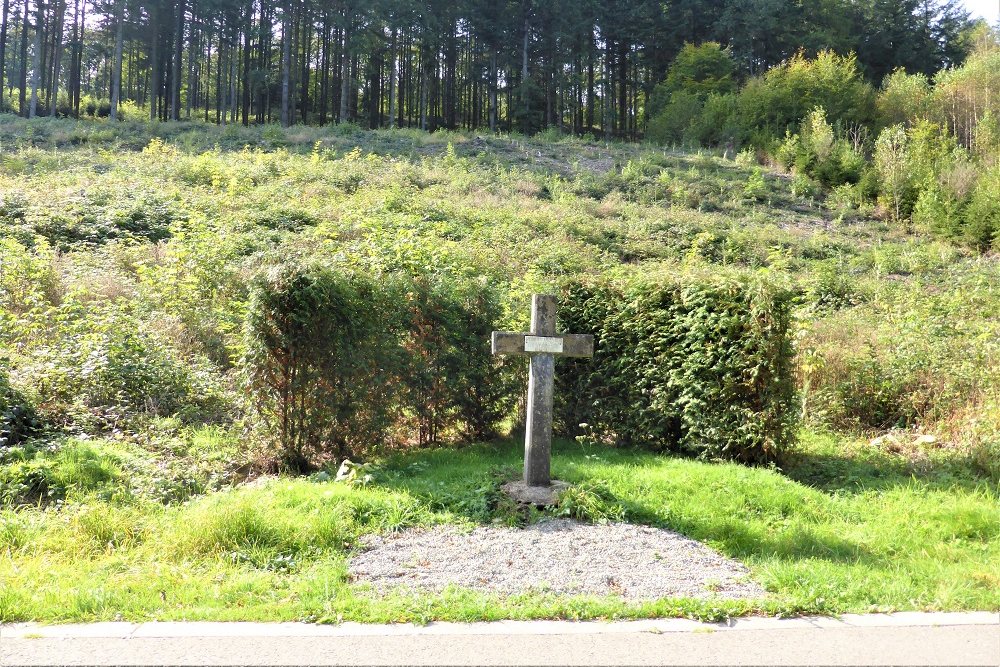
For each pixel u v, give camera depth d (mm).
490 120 61438
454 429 9016
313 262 7547
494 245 17188
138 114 58969
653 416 8484
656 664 3832
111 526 5453
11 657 3787
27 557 5051
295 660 3805
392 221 17203
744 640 4145
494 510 6141
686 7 61625
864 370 9820
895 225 29234
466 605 4414
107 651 3873
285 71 51875
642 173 32438
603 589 4754
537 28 58500
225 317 10648
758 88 47031
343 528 5578
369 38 53438
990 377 9141
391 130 40031
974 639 4211
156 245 14906
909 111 47562
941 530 6090
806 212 30484
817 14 63438
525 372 9141
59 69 65062
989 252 25719
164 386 8727
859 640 4176
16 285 10891
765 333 7758
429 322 8578
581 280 9422
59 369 8102
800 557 5488
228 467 7293
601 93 69125
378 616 4301
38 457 6516
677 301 8484
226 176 22062
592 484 6492
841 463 8000
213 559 5117
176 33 55844
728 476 7004
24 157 26016
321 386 7457
